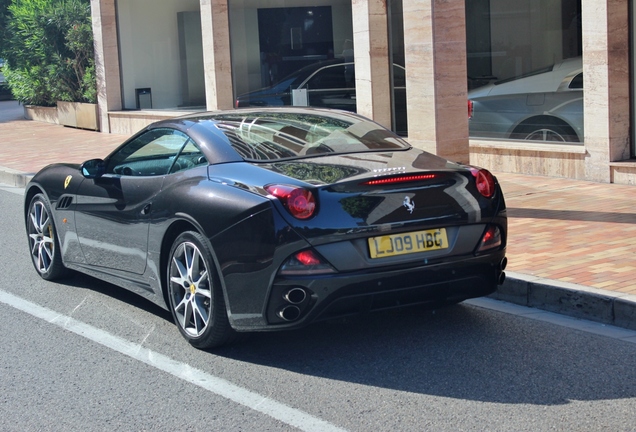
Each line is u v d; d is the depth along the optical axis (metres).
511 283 6.30
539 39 11.43
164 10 19.23
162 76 19.66
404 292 4.98
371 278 4.84
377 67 13.20
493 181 5.41
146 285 5.97
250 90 16.72
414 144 9.06
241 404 4.50
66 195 6.90
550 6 11.22
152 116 19.45
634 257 6.80
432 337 5.53
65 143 18.84
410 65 8.96
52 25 23.41
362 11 13.12
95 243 6.53
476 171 5.37
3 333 5.91
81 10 23.45
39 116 25.56
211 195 5.18
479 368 4.93
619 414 4.22
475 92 12.49
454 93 8.86
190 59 18.56
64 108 23.23
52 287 7.19
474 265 5.17
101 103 21.33
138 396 4.67
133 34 20.48
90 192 6.54
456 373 4.86
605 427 4.07
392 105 13.35
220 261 5.05
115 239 6.23
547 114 11.41
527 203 9.38
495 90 12.17
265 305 4.89
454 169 5.29
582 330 5.60
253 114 6.26
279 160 5.38
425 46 8.76
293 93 15.75
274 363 5.13
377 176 4.98
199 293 5.33
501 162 11.83
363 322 5.89
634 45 10.31
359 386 4.70
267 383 4.80
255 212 4.89
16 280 7.45
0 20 30.53
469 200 5.20
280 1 15.80
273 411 4.39
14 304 6.67
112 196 6.24
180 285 5.54
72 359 5.32
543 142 11.52
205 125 5.88
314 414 4.33
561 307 5.98
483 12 12.27
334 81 15.10
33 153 17.02
